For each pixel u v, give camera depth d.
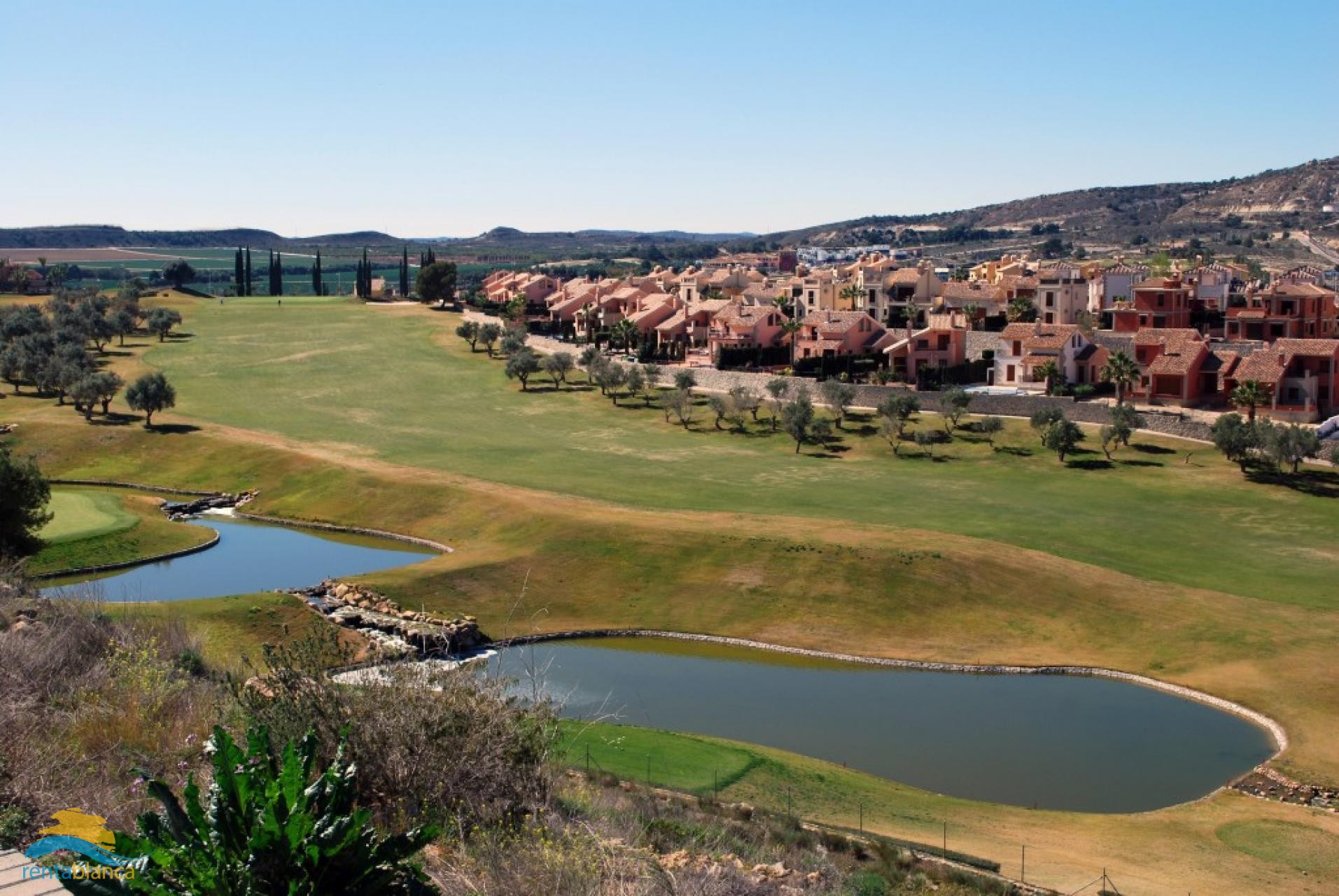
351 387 134.88
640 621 61.28
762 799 33.53
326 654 20.19
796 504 81.62
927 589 62.28
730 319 142.25
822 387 113.25
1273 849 34.53
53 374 123.38
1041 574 63.97
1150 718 49.00
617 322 161.62
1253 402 97.50
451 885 14.20
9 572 37.34
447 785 17.17
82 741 17.48
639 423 114.62
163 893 10.73
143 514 83.44
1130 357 112.06
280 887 11.22
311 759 13.12
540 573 65.62
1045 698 51.59
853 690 52.22
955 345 124.69
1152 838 35.41
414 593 61.41
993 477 91.19
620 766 34.69
